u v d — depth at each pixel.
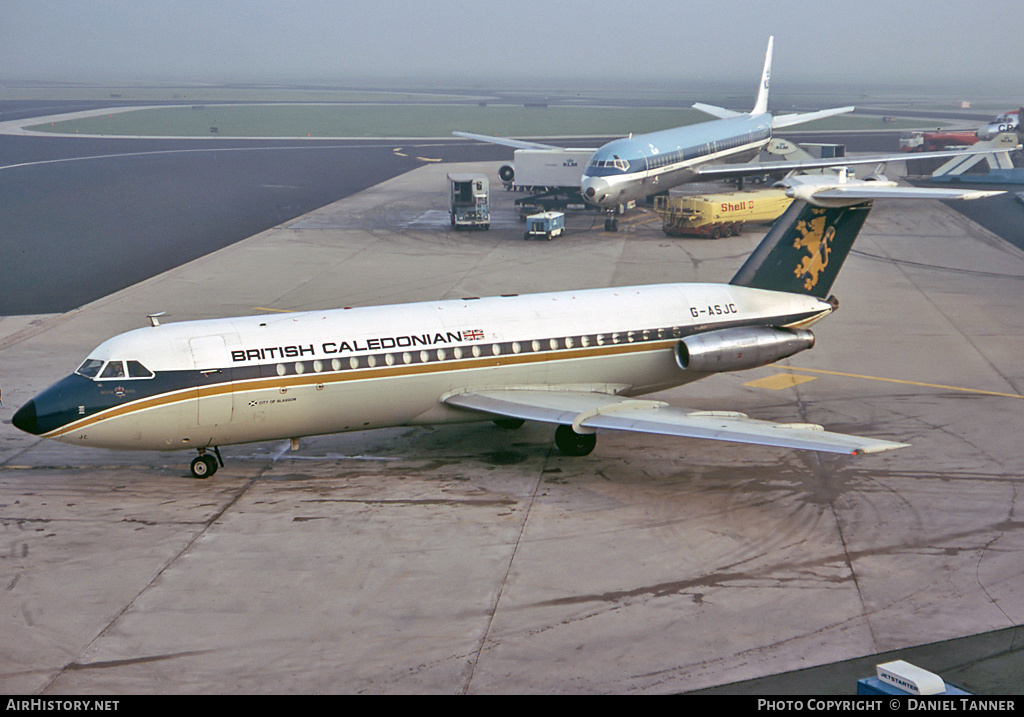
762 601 19.28
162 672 16.84
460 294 49.19
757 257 31.16
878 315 45.12
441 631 18.19
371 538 22.36
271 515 23.73
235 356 25.22
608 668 16.88
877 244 64.06
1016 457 27.52
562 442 27.56
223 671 16.88
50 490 25.44
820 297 31.84
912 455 27.78
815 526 22.97
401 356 26.53
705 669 16.81
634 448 28.66
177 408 24.70
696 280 52.56
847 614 18.75
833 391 34.22
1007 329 42.47
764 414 31.83
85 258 59.53
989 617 18.62
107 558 21.34
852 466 26.95
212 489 25.53
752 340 29.47
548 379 28.38
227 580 20.28
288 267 56.66
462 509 24.08
